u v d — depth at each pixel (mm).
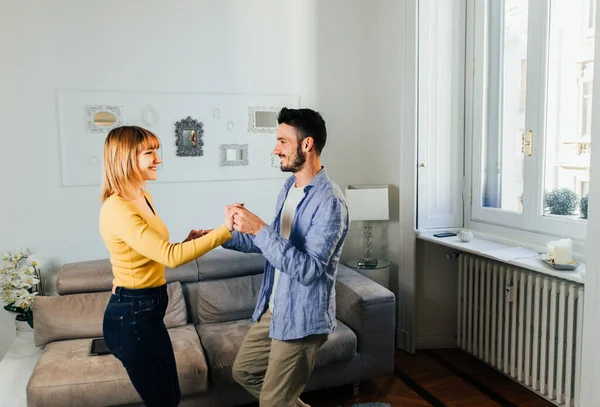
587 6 2449
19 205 3143
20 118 3100
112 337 1746
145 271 1746
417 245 3467
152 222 1813
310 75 3701
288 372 1862
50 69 3125
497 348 2945
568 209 2625
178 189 3439
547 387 2602
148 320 1751
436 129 3395
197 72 3424
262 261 3287
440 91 3371
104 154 1758
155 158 1835
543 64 2715
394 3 3484
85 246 3271
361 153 3912
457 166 3455
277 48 3604
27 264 3105
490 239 3145
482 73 3221
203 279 3168
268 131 3609
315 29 3688
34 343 2898
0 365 2736
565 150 2627
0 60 3037
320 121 1901
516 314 2777
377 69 3752
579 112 2525
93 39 3189
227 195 3553
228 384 2500
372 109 3828
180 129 3395
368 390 2930
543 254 2646
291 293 1833
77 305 2803
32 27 3076
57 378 2254
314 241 1770
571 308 2355
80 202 3240
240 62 3520
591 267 2096
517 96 2971
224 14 3455
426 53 3316
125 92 3266
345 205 1881
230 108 3504
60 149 3178
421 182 3406
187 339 2656
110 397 2271
